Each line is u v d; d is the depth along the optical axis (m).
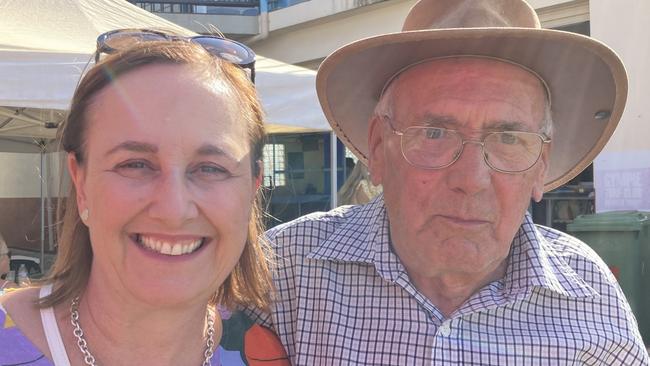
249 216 1.28
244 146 1.24
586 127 1.90
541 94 1.65
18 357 1.14
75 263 1.26
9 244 8.40
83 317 1.22
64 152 1.24
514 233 1.61
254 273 1.54
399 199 1.64
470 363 1.57
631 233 4.43
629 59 6.06
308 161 8.16
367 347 1.64
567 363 1.61
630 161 6.07
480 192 1.53
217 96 1.18
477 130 1.54
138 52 1.16
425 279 1.70
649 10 5.91
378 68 1.72
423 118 1.58
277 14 9.79
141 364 1.23
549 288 1.66
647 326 4.57
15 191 8.67
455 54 1.57
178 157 1.12
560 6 6.86
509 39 1.51
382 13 8.60
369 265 1.72
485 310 1.63
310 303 1.72
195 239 1.17
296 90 4.10
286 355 1.67
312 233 1.84
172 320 1.22
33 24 4.02
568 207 6.89
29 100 3.34
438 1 1.68
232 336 1.48
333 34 9.25
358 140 2.07
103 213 1.11
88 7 4.46
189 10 9.76
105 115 1.12
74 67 3.46
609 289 1.77
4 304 1.23
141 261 1.13
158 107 1.12
